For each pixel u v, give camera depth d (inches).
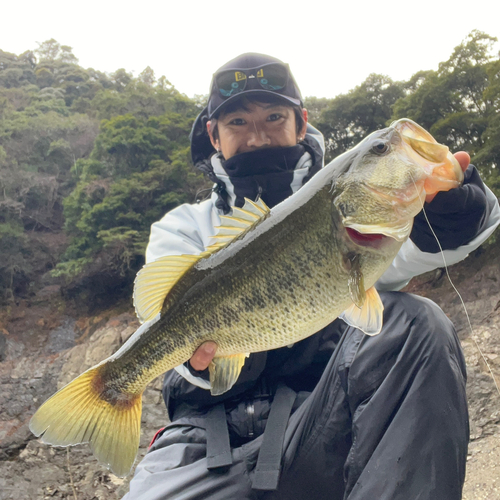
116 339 831.1
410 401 67.6
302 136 115.5
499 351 493.0
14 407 754.2
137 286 73.9
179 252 100.2
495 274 622.5
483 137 666.8
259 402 88.7
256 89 103.6
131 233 932.6
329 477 76.9
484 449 340.8
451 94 739.4
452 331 73.5
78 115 1487.5
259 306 66.2
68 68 2240.4
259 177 102.8
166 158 1085.8
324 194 65.1
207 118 125.3
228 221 70.7
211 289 69.1
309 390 91.4
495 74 682.2
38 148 1371.8
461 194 62.3
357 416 70.5
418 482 64.1
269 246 66.2
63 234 1216.2
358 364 73.3
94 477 534.6
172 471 81.9
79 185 1072.8
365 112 940.0
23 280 1078.4
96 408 75.5
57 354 871.1
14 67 2229.3
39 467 564.1
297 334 65.7
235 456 81.0
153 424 562.3
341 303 64.9
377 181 62.9
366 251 63.9
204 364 69.4
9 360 873.5
